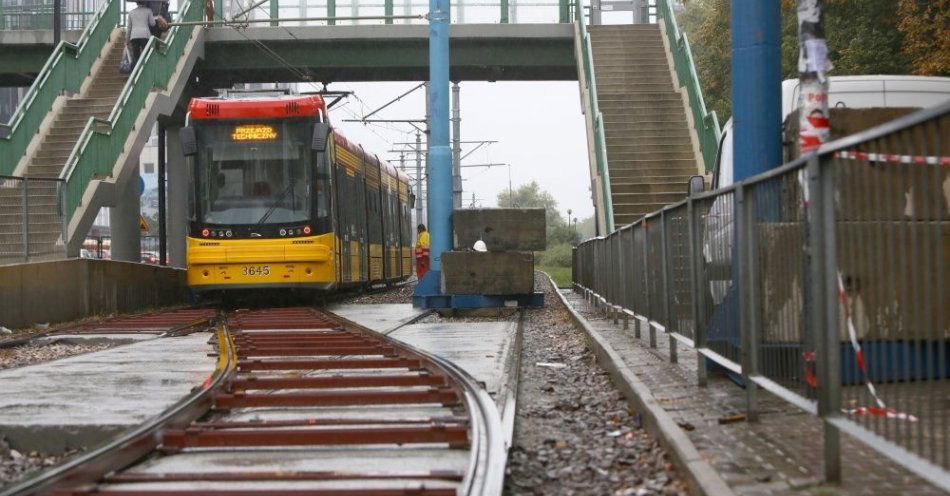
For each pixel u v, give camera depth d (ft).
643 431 24.41
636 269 42.88
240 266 73.46
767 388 20.74
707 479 16.61
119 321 64.34
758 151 29.68
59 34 108.27
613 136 94.73
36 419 26.12
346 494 17.25
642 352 37.86
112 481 18.97
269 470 20.31
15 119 82.53
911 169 13.87
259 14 115.65
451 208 72.59
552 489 19.08
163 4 100.32
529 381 35.45
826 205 16.53
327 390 31.07
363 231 96.27
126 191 114.42
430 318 69.67
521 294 70.13
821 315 16.93
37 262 63.82
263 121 74.49
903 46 77.92
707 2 173.68
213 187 73.92
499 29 114.01
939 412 12.97
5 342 50.96
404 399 28.68
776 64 29.78
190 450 22.56
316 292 82.43
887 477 16.62
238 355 41.45
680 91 98.17
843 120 29.99
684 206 30.78
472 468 18.30
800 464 17.89
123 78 100.68
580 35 107.45
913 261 14.17
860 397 15.52
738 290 23.54
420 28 113.39
